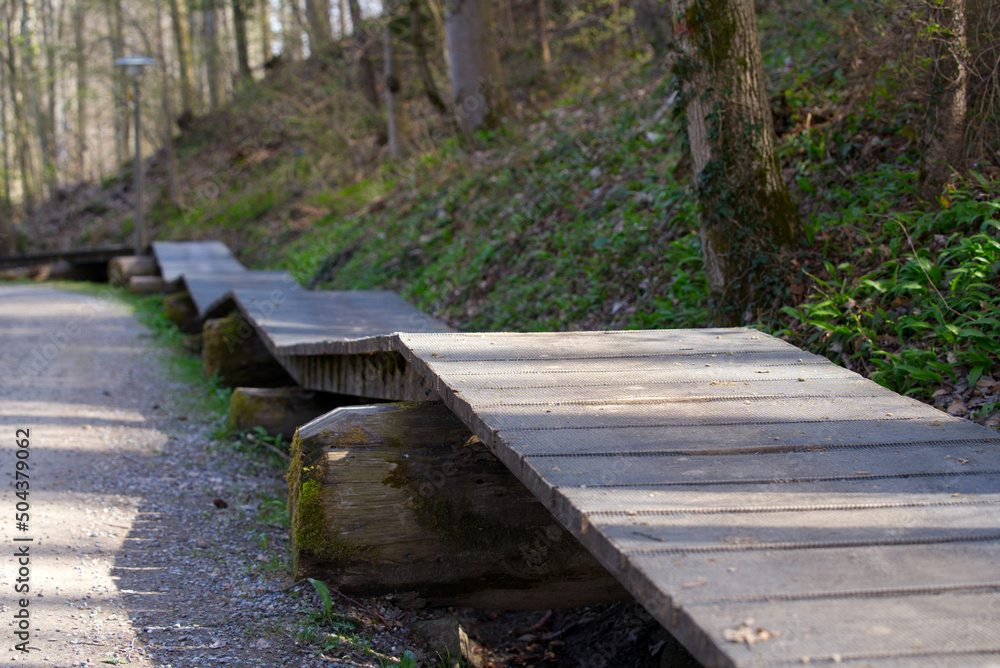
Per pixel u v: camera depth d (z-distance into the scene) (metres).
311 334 6.70
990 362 4.07
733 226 5.30
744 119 5.21
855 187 5.94
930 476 2.59
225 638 3.15
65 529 4.24
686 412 3.10
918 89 5.33
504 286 8.58
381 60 20.88
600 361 3.77
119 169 29.67
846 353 4.62
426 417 3.71
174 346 10.30
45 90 30.72
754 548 2.07
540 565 3.67
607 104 11.44
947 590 1.90
